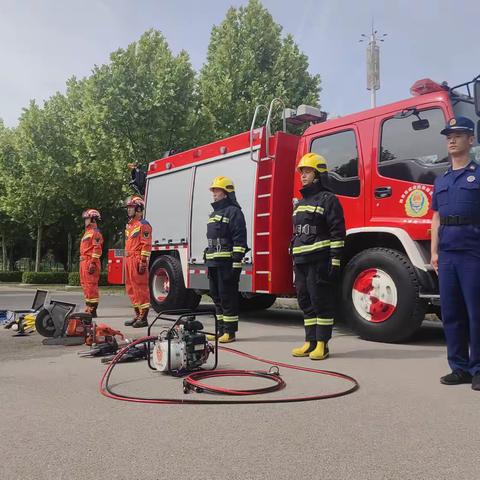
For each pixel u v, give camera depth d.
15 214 25.92
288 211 7.55
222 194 6.75
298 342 6.45
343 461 2.66
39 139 24.17
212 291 6.89
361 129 6.63
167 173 10.05
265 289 7.43
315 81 21.47
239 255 6.46
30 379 4.48
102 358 5.23
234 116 19.47
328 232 5.39
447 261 4.27
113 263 11.12
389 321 6.16
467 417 3.37
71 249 32.50
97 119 18.06
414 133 6.11
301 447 2.86
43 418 3.40
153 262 10.24
